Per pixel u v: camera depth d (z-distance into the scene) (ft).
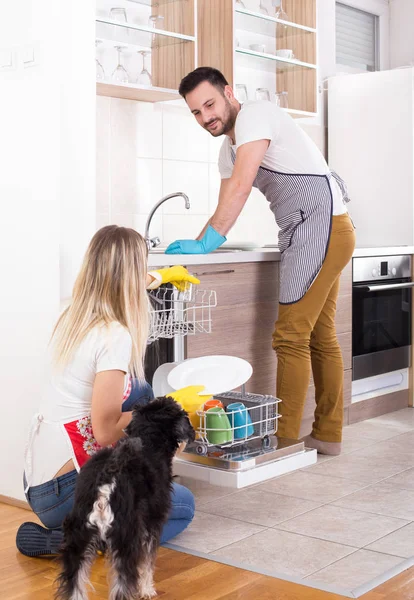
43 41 8.59
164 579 7.03
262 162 10.90
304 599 6.59
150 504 6.05
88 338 6.88
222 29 12.92
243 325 11.12
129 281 6.97
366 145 15.60
